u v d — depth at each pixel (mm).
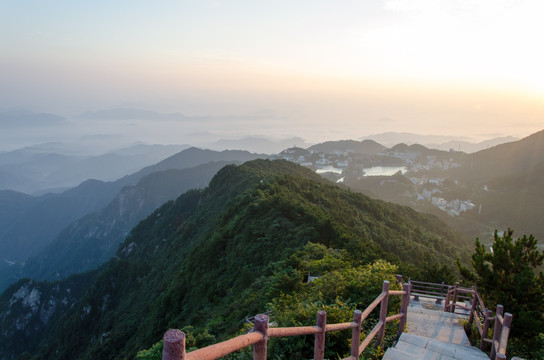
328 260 17906
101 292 65000
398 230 55906
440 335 8750
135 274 65250
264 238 30094
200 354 1925
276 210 34750
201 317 24250
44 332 83062
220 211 57781
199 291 30672
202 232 57500
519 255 8977
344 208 50438
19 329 83375
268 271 23375
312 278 16781
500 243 9281
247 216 37062
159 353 13922
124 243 100750
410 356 6199
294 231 28969
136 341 36750
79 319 62750
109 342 41625
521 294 8609
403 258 39562
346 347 7090
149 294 52031
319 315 3840
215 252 36031
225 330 16703
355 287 10320
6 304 87188
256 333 2605
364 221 48938
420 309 10656
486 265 9383
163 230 87500
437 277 15844
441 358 6570
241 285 24469
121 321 50062
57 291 90625
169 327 29609
